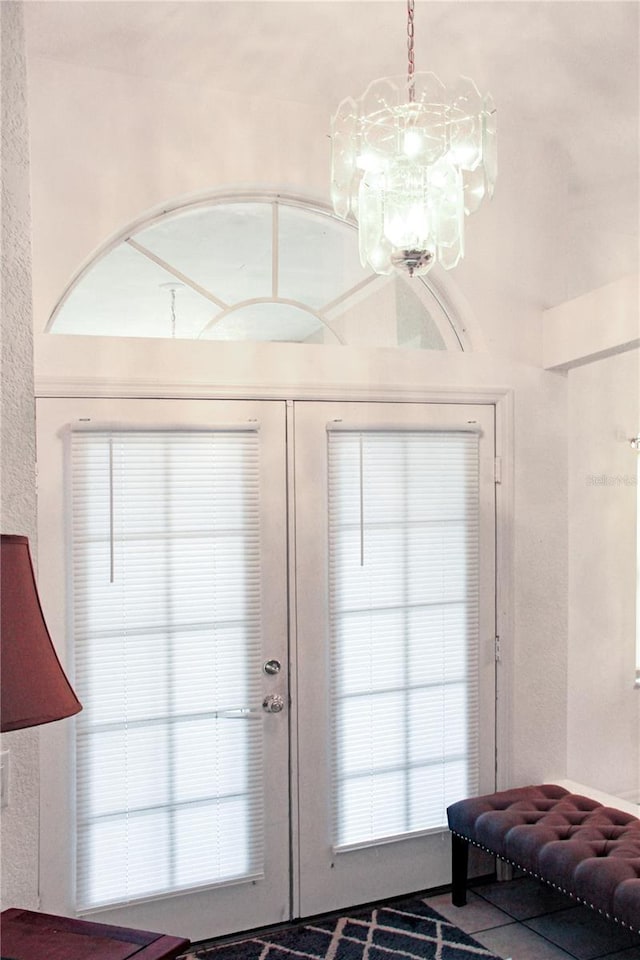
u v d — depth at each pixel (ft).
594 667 13.52
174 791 10.02
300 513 10.71
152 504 10.00
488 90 10.60
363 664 10.96
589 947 9.81
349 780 10.87
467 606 11.57
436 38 9.39
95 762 9.70
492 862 11.72
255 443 10.45
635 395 13.78
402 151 6.70
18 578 4.73
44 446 9.57
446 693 11.43
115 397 9.86
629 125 11.36
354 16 8.91
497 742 11.76
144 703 9.93
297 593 10.67
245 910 10.32
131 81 9.86
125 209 9.80
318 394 10.82
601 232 13.21
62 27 8.95
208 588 10.23
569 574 13.33
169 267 10.36
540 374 12.06
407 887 11.19
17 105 6.34
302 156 10.72
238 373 10.41
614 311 10.65
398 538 11.18
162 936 5.25
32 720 4.56
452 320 11.93
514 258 11.93
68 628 9.66
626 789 13.71
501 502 11.80
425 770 11.28
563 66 10.06
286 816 10.55
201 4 8.61
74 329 9.91
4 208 6.25
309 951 9.82
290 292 10.97
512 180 11.91
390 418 11.21
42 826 9.48
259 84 10.22
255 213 10.83
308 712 10.68
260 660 10.47
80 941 5.19
